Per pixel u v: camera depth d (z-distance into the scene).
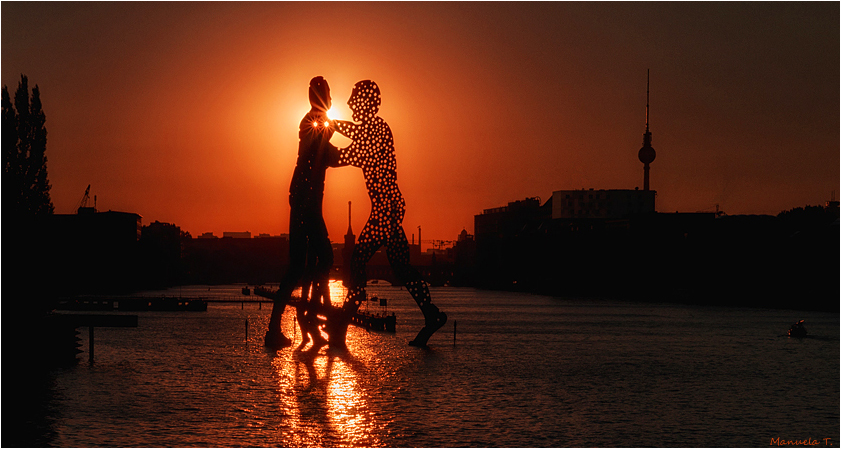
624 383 64.31
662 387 62.50
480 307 185.25
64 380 61.38
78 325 71.25
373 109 84.06
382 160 84.75
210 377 64.81
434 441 44.62
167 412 50.75
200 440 44.06
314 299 88.62
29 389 57.25
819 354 86.06
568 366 74.38
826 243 185.88
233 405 53.25
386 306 191.62
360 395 57.50
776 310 168.75
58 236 77.75
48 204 80.06
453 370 70.62
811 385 64.12
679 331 115.31
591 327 122.44
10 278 70.62
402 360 77.25
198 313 155.25
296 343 91.25
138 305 166.75
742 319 140.50
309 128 84.12
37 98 80.00
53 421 47.59
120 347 86.62
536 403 55.28
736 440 45.75
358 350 85.44
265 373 67.50
